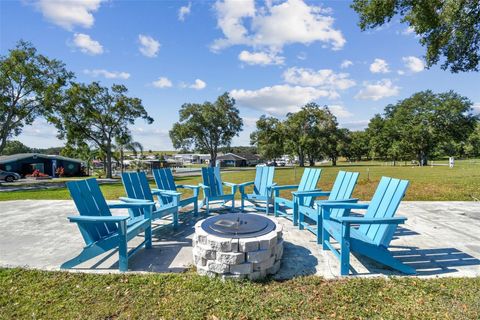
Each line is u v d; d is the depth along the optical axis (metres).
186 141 39.88
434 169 24.38
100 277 2.74
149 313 2.13
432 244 3.79
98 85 27.52
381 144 47.44
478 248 3.63
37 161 31.91
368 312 2.11
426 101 41.62
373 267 3.03
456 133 39.66
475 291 2.40
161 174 5.50
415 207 6.42
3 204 7.48
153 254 3.48
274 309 2.16
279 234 3.01
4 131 20.00
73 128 26.59
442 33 7.57
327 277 2.75
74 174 35.53
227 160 67.69
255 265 2.68
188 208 6.38
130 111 29.14
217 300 2.29
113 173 34.47
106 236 3.25
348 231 2.80
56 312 2.15
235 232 2.88
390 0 7.62
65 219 5.50
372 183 11.22
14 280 2.70
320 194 4.60
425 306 2.17
